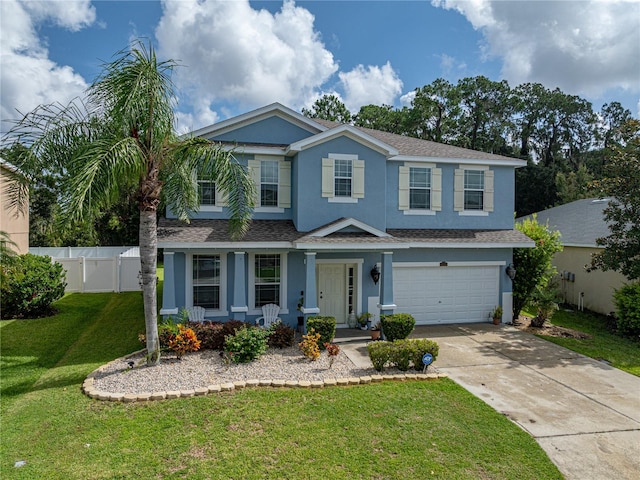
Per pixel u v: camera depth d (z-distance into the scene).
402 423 7.25
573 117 47.16
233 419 7.28
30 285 15.16
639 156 14.50
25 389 8.77
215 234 13.13
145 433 6.77
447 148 17.66
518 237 16.17
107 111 9.10
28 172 8.91
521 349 12.40
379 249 13.35
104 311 16.58
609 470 6.04
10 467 5.81
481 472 5.84
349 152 14.49
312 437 6.69
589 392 9.04
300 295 14.20
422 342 10.27
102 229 37.72
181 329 10.88
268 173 14.73
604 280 17.80
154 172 9.38
